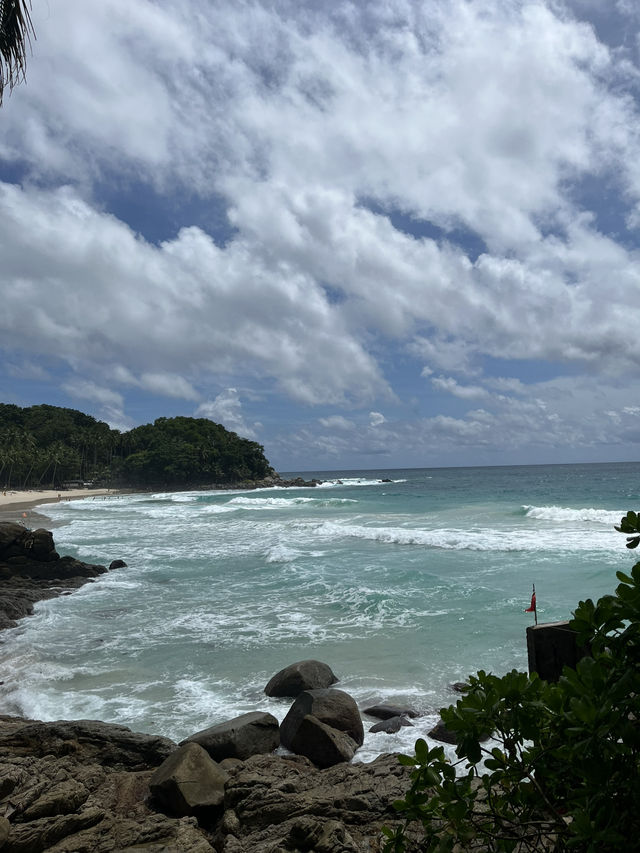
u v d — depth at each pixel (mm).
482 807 3883
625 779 1545
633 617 1734
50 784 5379
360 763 5938
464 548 20625
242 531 29484
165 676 9641
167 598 15219
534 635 4406
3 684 9531
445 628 11406
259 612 13328
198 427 144500
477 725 1919
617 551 18406
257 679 9367
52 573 18547
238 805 5043
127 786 5738
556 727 1809
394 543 22656
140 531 31375
